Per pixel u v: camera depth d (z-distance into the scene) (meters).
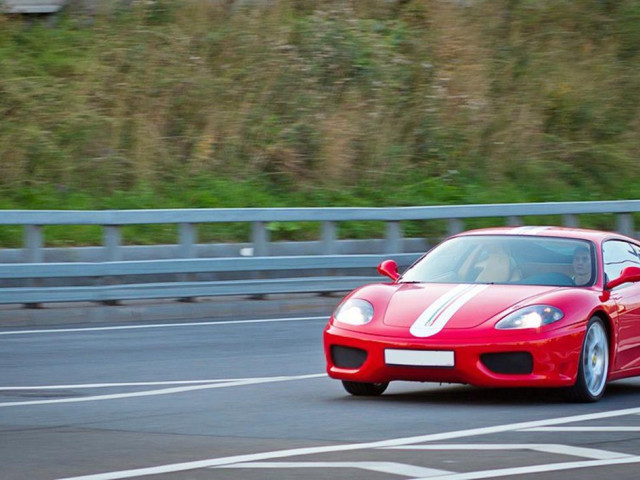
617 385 30.64
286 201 62.88
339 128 68.12
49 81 65.81
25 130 61.31
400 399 27.16
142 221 45.59
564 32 83.31
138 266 45.06
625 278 27.81
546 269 28.22
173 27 71.75
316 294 49.94
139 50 69.31
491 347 25.23
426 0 80.25
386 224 51.75
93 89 66.06
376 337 26.12
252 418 24.17
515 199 68.00
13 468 18.48
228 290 46.34
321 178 65.50
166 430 22.53
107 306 44.28
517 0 83.75
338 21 75.38
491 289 27.12
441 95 73.88
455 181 68.38
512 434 21.91
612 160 75.00
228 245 50.84
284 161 65.44
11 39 68.56
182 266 45.91
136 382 29.69
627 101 80.81
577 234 29.48
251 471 18.00
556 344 25.58
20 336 38.88
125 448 20.38
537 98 77.75
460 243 29.72
